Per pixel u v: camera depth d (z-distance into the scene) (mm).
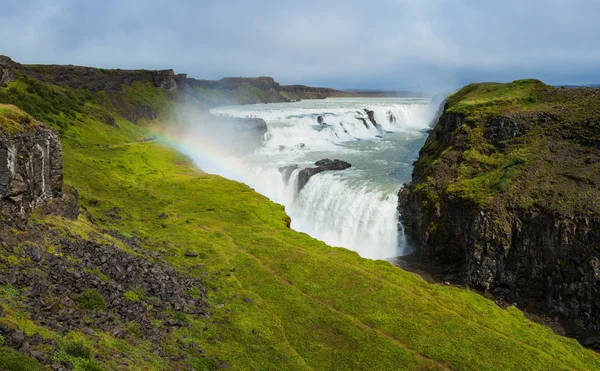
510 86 106250
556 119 79500
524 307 57031
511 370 33406
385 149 132750
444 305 43062
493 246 60844
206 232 61062
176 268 46031
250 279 46938
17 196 34156
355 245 82500
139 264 38719
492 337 37719
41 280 28141
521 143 77625
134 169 94000
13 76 122375
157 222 64312
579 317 53094
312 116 157625
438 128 108188
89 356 22062
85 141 110188
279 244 57312
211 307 38812
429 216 70688
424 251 69938
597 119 74188
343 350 34969
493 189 66812
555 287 56094
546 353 36406
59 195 41500
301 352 34375
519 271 59625
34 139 37000
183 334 31703
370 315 40125
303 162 114875
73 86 153750
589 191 60594
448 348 35688
